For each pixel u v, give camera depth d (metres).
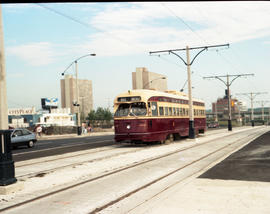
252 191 6.98
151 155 14.85
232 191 7.04
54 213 5.96
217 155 14.53
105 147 20.39
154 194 7.21
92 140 29.55
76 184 8.45
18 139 22.25
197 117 29.94
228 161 12.14
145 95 19.20
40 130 42.59
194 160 12.79
